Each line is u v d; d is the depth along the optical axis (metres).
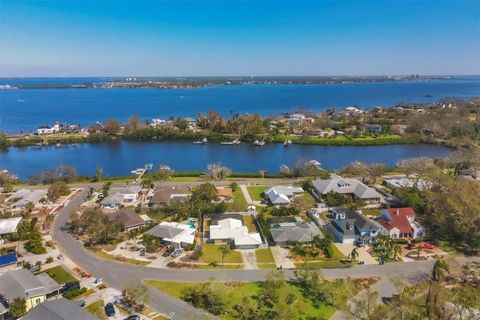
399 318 53.25
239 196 112.38
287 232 81.88
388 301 60.38
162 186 121.88
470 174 131.25
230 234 82.44
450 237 85.19
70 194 113.44
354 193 109.94
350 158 175.12
